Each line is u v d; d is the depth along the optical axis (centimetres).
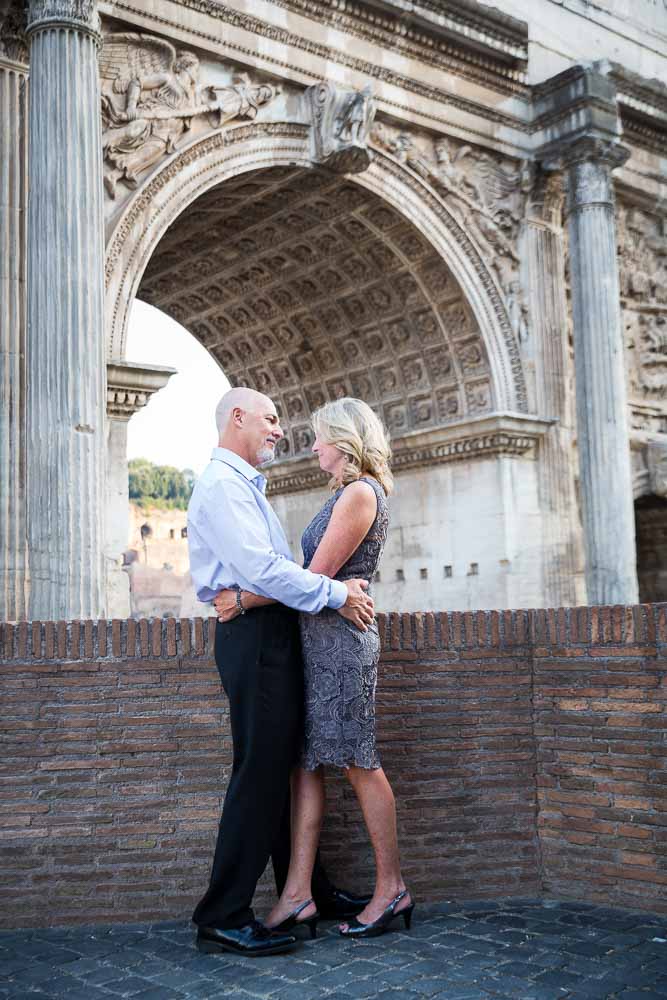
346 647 537
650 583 2408
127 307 1424
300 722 545
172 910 592
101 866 591
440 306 1914
